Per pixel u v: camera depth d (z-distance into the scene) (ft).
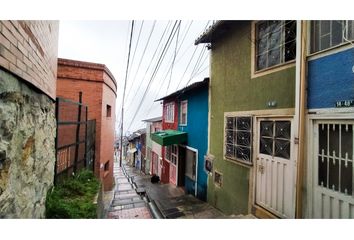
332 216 10.56
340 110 10.06
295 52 13.12
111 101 33.63
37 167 9.13
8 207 6.36
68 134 18.22
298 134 12.05
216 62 22.22
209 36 21.61
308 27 11.89
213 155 22.16
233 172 18.65
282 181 13.50
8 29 5.91
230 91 19.54
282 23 14.10
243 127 17.52
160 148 44.34
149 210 21.98
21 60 6.84
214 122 22.22
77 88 25.89
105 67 27.84
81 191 13.42
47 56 10.23
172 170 35.29
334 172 10.52
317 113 11.28
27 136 7.84
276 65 14.26
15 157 6.80
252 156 16.33
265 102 15.20
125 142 119.65
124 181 43.16
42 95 9.75
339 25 10.37
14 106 6.61
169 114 38.40
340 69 10.14
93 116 26.78
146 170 62.08
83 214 10.82
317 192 11.28
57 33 12.81
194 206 21.99
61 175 13.73
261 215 15.07
